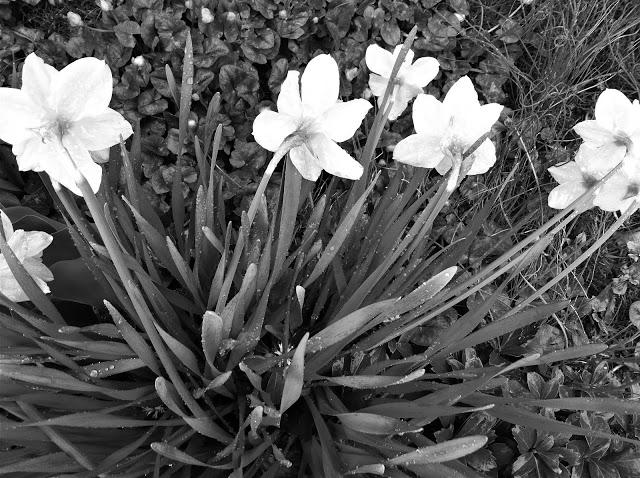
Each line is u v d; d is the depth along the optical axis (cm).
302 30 78
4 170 70
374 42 82
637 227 87
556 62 86
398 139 81
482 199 83
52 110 38
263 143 42
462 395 48
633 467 70
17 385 47
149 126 74
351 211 49
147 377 58
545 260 83
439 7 86
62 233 62
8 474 47
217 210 62
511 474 67
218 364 56
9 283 50
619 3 92
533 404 51
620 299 86
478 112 43
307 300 64
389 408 51
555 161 85
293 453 59
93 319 62
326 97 40
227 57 76
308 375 54
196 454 52
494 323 54
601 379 76
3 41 74
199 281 59
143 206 60
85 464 42
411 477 51
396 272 61
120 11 75
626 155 44
